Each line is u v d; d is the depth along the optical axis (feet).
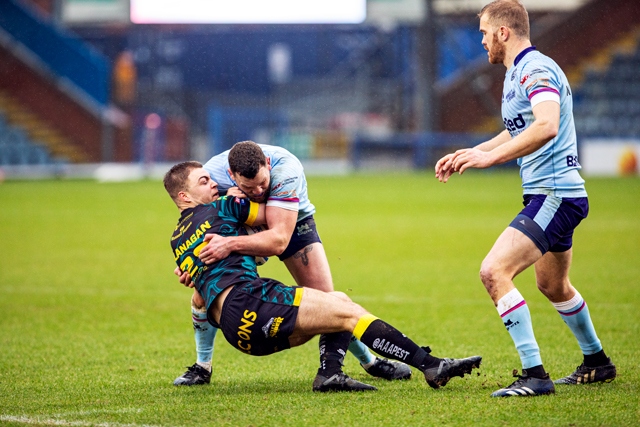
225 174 53.88
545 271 51.26
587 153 305.94
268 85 441.27
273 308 47.14
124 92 372.17
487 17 51.01
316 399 48.19
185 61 432.25
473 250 129.18
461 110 351.67
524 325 47.78
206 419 44.21
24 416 45.50
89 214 186.60
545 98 47.06
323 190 252.42
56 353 65.10
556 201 48.55
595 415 43.47
